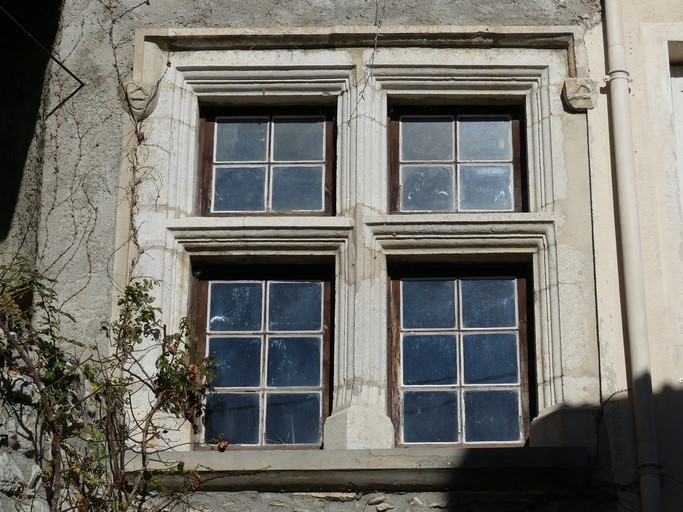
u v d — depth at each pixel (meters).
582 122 7.31
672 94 7.51
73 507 6.13
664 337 6.85
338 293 7.05
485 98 7.49
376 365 6.87
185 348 6.89
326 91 7.51
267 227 7.13
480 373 6.97
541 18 7.56
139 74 7.48
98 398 6.59
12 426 5.86
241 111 7.60
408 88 7.48
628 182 7.07
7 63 8.26
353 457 6.47
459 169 7.43
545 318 6.92
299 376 7.01
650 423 6.56
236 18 7.62
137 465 6.51
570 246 7.02
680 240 7.06
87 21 7.64
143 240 7.12
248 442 6.88
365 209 7.15
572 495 6.49
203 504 6.55
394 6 7.59
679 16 7.59
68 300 6.98
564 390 6.72
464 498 6.50
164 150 7.32
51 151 7.34
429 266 7.20
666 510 6.48
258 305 7.18
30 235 7.41
